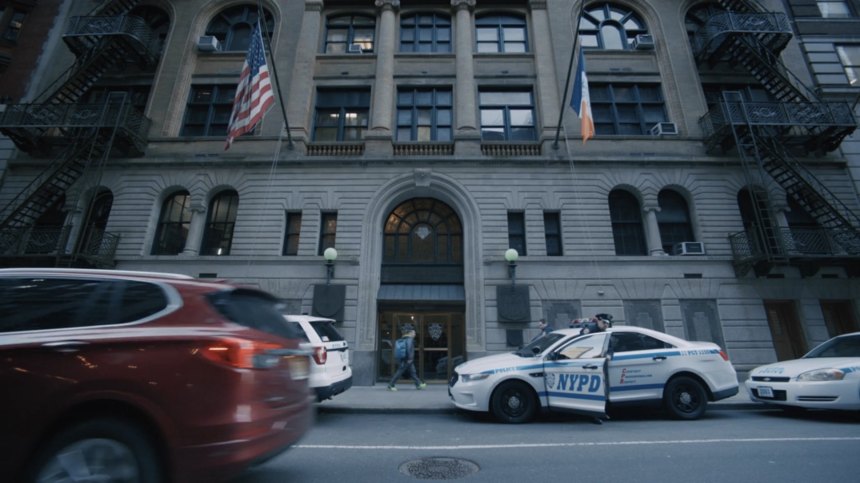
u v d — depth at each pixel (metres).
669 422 7.39
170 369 2.93
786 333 14.35
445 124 17.11
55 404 2.74
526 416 7.38
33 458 2.68
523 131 17.00
